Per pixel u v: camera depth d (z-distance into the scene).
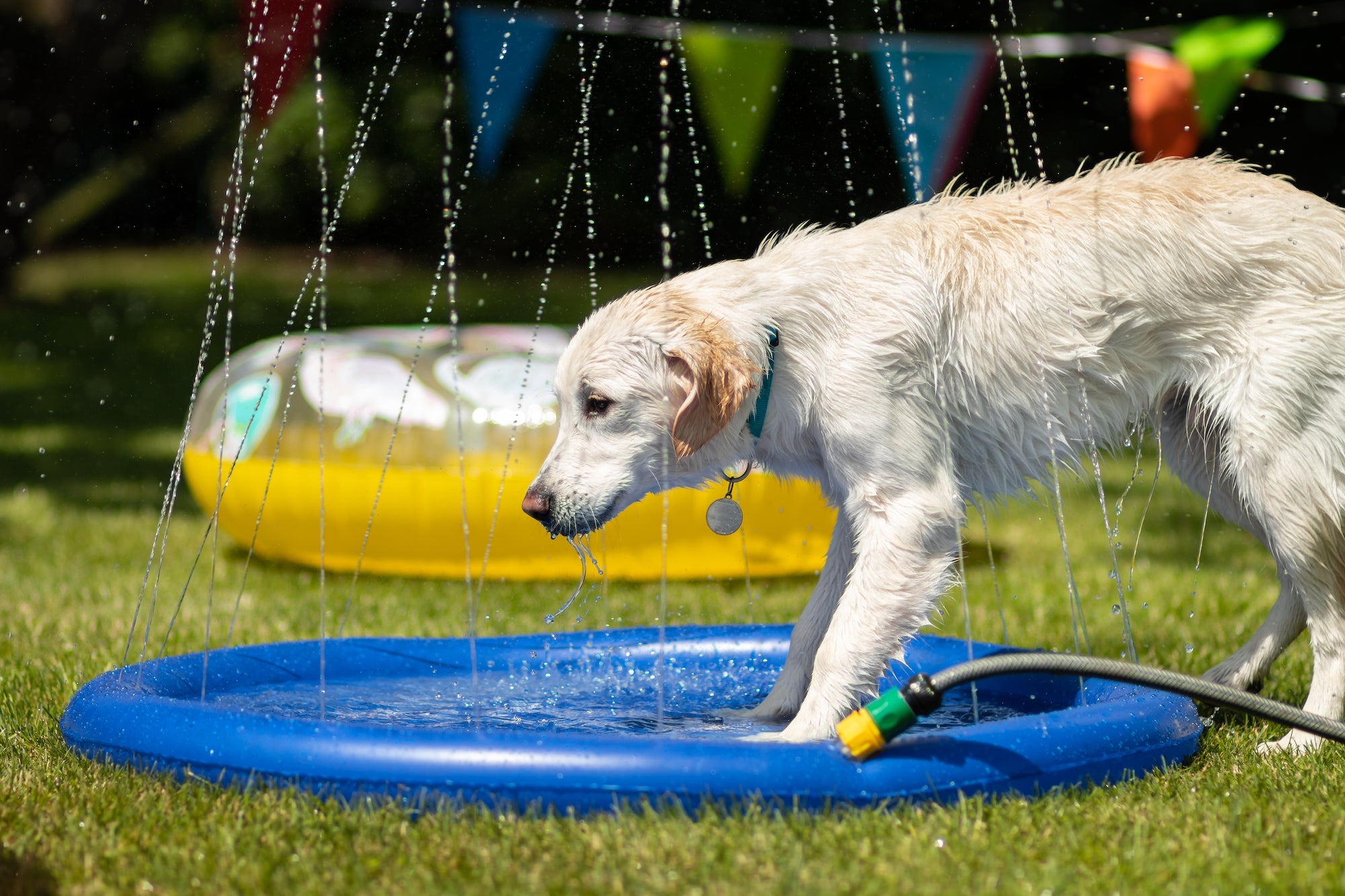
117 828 3.22
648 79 11.84
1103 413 4.13
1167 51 5.10
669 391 3.89
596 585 7.20
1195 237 4.02
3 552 8.09
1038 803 3.33
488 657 5.09
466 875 2.90
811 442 4.01
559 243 20.11
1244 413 4.00
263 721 3.44
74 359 17.33
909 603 3.77
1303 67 12.97
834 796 3.23
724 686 4.83
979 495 4.30
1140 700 3.77
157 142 24.72
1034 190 4.27
